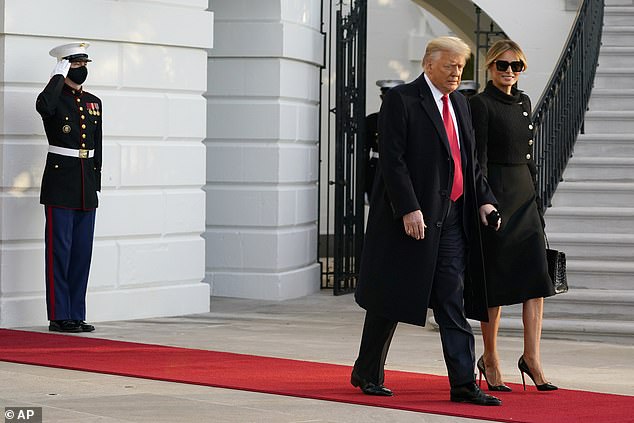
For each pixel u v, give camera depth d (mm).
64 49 20469
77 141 20594
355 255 28422
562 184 24766
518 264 15258
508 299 15195
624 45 30547
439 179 14352
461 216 14539
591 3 28609
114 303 22203
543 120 24391
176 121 22938
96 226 21906
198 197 23406
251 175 26250
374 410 13867
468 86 30766
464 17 37844
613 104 28141
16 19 20922
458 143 14570
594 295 21641
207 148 26469
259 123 26188
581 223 23938
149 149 22562
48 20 21188
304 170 27172
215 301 25625
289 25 26188
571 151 26188
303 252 27297
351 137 28188
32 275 21266
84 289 20891
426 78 14586
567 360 18266
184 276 23297
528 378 16531
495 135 15430
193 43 22969
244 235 26281
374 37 41719
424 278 14266
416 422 13227
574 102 26562
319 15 27828
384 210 14508
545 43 32688
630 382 16312
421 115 14414
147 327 21422
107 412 13469
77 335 20219
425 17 42469
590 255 23297
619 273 22250
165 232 22875
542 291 15297
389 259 14414
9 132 21000
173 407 13852
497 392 15250
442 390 15164
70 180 20531
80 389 15047
